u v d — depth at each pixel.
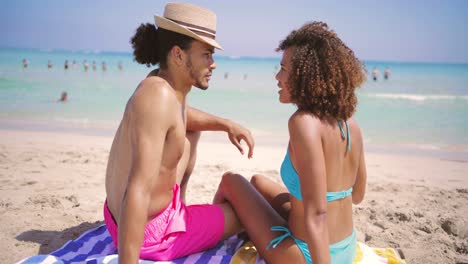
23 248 3.33
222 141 9.89
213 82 32.47
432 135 11.23
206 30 2.65
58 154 7.31
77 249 3.07
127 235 2.19
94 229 3.42
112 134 10.47
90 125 12.02
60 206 4.40
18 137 9.55
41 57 73.38
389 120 13.91
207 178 6.01
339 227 2.49
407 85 30.00
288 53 2.45
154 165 2.26
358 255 2.98
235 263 2.66
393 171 7.11
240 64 84.44
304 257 2.44
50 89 22.23
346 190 2.50
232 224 2.92
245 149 8.98
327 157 2.32
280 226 2.59
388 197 5.29
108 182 2.73
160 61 2.71
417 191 5.61
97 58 82.69
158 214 2.67
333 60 2.29
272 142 10.09
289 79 2.38
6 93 20.00
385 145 10.01
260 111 15.83
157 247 2.66
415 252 3.51
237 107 16.98
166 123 2.31
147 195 2.25
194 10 2.62
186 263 2.71
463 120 13.73
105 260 2.66
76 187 5.24
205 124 3.37
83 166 6.46
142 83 2.40
